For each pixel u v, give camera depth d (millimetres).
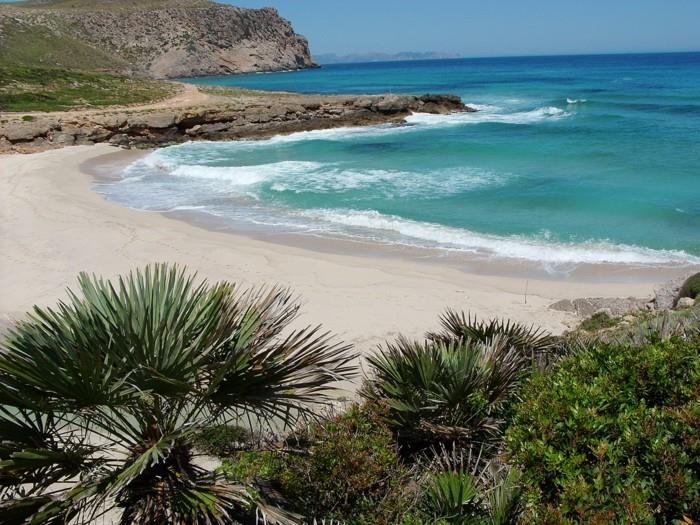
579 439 3838
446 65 189125
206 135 40531
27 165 29109
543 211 19891
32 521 3240
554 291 13430
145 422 4020
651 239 16984
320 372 4141
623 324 10180
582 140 33812
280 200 22234
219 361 4090
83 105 46125
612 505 3355
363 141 36844
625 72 105812
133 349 3699
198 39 142125
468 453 4832
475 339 6539
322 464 4656
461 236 17500
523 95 64438
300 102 46625
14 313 11977
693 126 37406
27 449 3490
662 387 4379
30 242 17000
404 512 4246
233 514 4121
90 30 129500
